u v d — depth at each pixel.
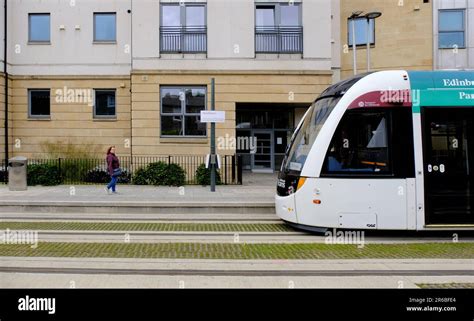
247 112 21.48
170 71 18.20
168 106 18.41
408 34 19.97
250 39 18.30
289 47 18.47
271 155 21.48
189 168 18.17
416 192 7.92
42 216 10.40
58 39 20.45
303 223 8.20
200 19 18.48
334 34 20.58
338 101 8.23
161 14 18.41
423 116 8.02
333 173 8.01
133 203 11.15
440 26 19.86
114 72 20.48
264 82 18.30
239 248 7.11
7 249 6.91
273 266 6.03
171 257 6.48
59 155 19.23
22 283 5.21
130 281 5.30
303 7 18.36
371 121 8.05
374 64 20.45
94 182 16.42
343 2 20.77
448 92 8.10
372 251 6.96
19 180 13.91
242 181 17.16
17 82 20.44
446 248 7.21
